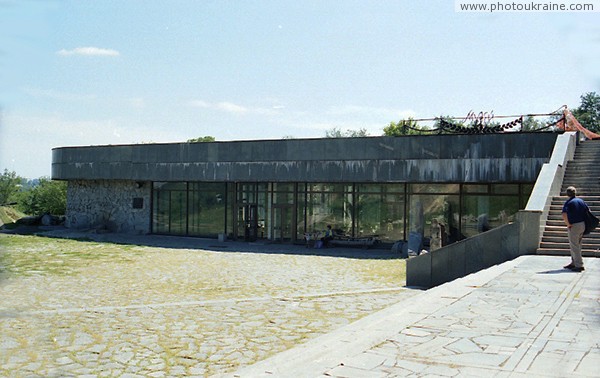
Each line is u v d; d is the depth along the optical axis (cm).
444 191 2939
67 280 1769
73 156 3891
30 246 2902
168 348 924
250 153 3231
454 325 782
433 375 556
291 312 1253
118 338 990
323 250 2945
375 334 731
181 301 1409
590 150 2331
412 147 2836
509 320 813
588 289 1080
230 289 1630
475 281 1182
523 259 1523
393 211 3052
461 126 2812
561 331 743
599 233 1656
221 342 969
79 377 749
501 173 2652
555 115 2614
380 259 2531
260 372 628
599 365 584
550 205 1819
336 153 3009
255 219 3416
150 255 2603
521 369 572
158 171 3528
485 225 2842
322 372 574
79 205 4128
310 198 3259
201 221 3603
